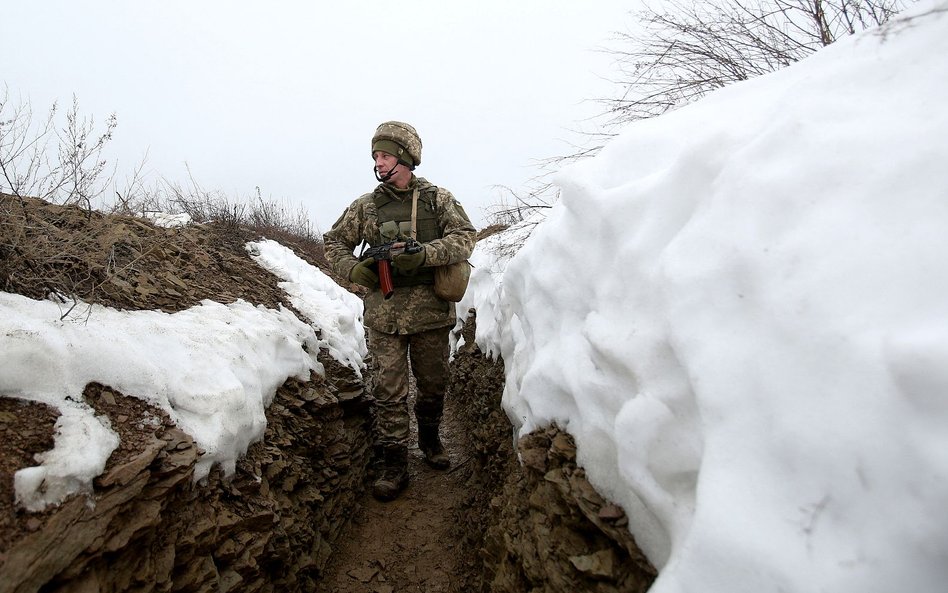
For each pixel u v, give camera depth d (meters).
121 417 1.75
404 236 3.32
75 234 2.46
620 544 1.40
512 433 2.69
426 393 3.81
